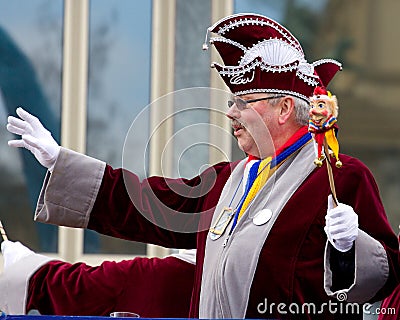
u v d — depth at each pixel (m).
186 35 22.86
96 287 14.51
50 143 13.27
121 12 22.94
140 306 14.57
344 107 23.52
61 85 22.89
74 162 13.30
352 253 11.50
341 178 12.21
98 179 13.32
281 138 12.60
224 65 12.67
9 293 14.51
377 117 23.47
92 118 22.86
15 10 22.89
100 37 22.94
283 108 12.55
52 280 14.47
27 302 14.43
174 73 22.80
